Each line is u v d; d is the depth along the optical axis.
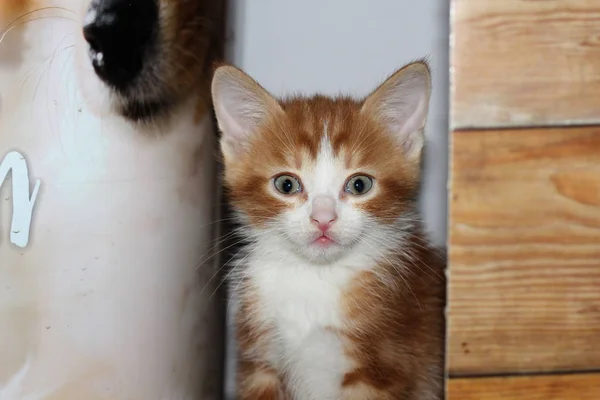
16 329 0.40
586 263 0.36
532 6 0.36
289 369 0.44
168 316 0.43
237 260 0.45
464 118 0.36
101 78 0.40
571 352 0.37
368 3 0.49
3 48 0.39
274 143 0.43
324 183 0.43
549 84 0.36
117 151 0.41
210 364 0.46
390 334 0.43
